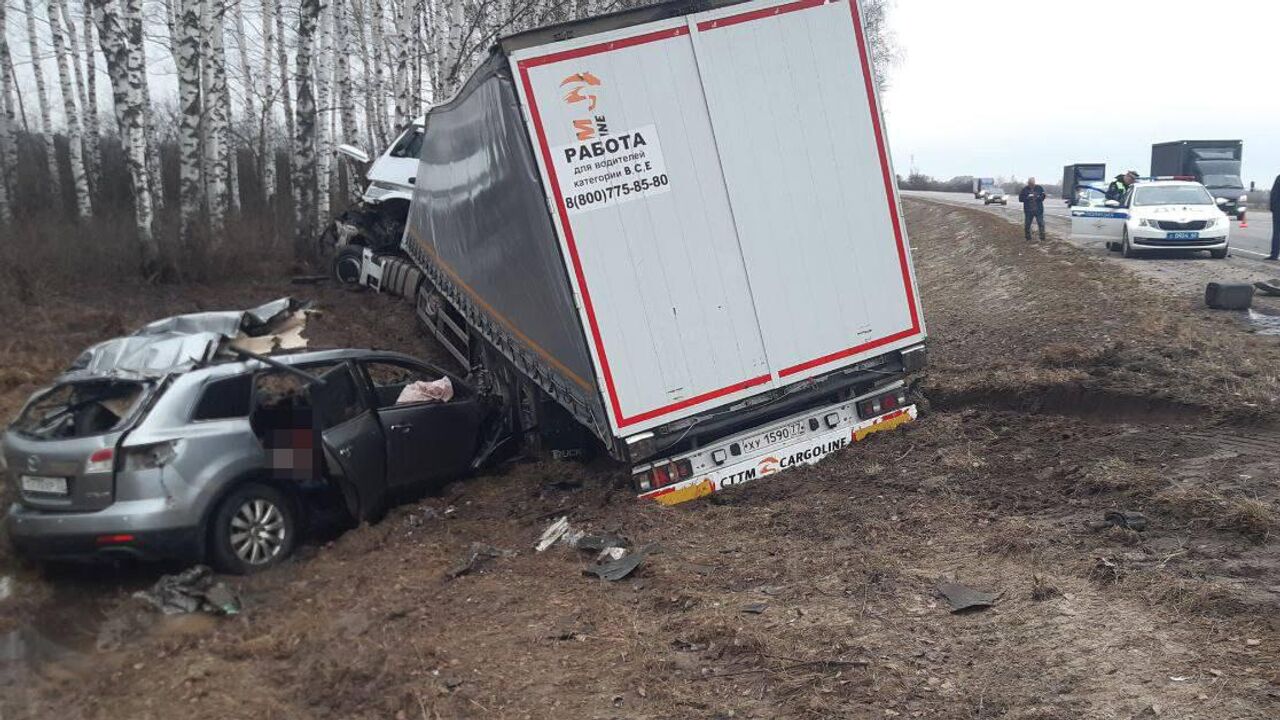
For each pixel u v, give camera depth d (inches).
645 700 194.5
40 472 279.0
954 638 208.4
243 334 352.2
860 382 339.9
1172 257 808.3
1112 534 248.1
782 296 319.9
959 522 277.6
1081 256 808.3
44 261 608.7
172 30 979.3
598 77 299.1
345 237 702.5
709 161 310.3
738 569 261.0
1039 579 226.2
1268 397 351.3
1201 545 237.5
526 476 379.2
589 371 307.4
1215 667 181.2
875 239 330.6
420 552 300.4
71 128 814.5
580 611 241.9
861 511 294.0
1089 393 387.5
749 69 313.4
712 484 323.9
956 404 425.1
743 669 203.2
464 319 481.1
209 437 287.0
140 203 646.5
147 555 273.3
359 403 341.1
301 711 202.5
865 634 213.5
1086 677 184.5
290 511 306.2
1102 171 1859.0
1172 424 347.6
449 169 463.5
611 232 301.6
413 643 228.5
